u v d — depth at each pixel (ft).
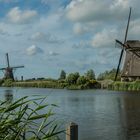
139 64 291.38
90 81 393.50
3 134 17.94
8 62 460.14
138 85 289.33
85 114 126.62
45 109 124.16
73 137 22.20
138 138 74.79
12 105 17.90
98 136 77.51
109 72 412.36
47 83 455.22
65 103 187.83
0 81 465.88
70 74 414.82
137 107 153.58
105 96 243.81
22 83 478.59
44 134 18.69
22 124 18.66
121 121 104.06
